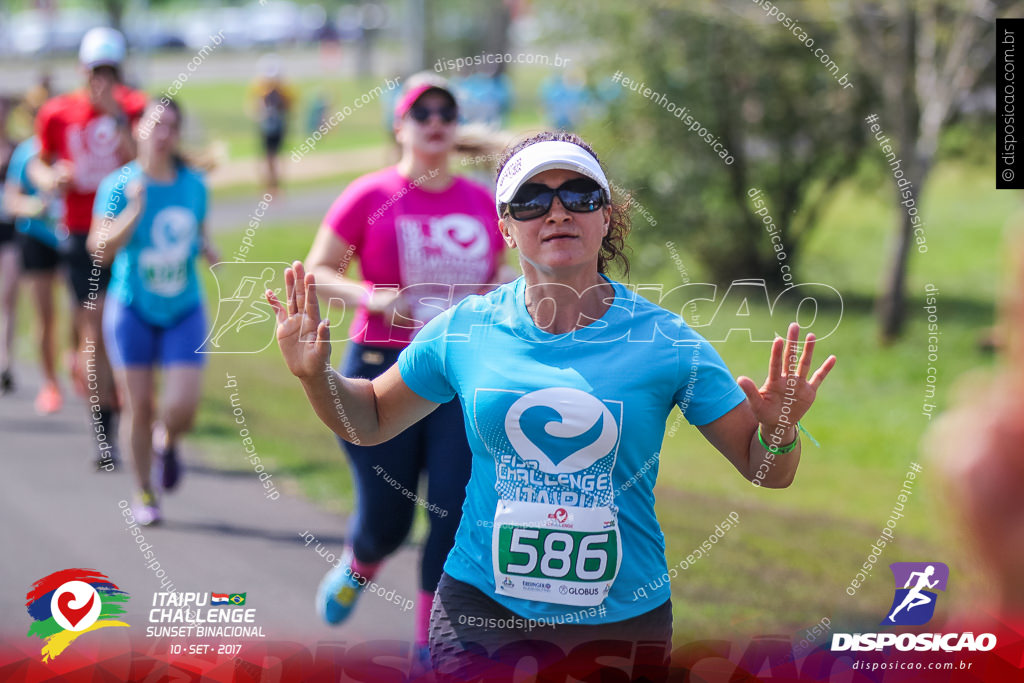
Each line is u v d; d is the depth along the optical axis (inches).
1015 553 74.9
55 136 517.7
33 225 583.8
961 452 77.5
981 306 967.6
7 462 498.6
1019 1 815.1
